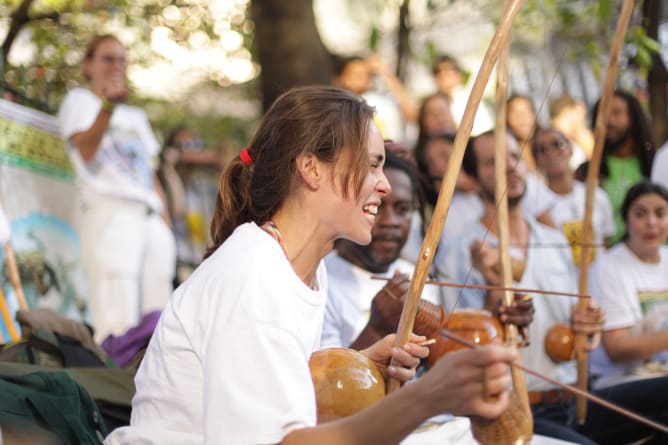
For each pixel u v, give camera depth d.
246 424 1.95
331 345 3.33
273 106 2.31
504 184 3.20
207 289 2.10
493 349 1.77
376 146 2.27
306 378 2.04
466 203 4.13
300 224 2.24
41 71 6.48
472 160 4.12
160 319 2.19
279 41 6.65
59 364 3.52
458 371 1.80
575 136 5.51
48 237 5.24
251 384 1.98
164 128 10.06
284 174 2.23
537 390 3.74
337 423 1.93
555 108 5.51
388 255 3.44
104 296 5.52
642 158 4.68
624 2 3.44
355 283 3.42
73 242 5.47
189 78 9.92
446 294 3.89
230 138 10.77
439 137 4.29
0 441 2.49
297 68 6.63
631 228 4.20
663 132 5.51
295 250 2.24
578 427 3.77
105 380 3.28
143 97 9.75
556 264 3.93
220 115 10.74
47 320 3.62
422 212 3.94
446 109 5.24
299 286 2.15
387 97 6.93
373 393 2.29
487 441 2.06
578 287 3.76
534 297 3.80
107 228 5.52
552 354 3.70
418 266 2.29
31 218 5.14
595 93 6.27
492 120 7.39
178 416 2.14
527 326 3.23
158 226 5.95
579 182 4.57
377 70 6.85
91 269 5.52
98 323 5.48
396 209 3.44
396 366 2.36
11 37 7.00
